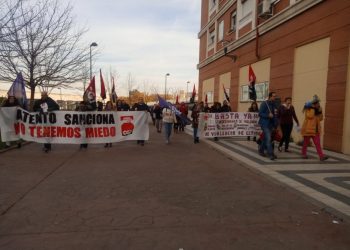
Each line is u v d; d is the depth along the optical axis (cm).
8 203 565
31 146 1255
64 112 1177
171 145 1327
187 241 422
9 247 403
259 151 1062
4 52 1738
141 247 405
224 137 1595
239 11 2136
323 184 699
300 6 1341
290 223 486
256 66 1867
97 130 1223
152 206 555
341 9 1110
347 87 1085
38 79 1827
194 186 685
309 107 985
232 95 2286
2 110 1154
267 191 655
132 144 1345
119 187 670
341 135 1112
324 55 1220
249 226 473
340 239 432
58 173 793
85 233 445
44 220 490
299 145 1294
